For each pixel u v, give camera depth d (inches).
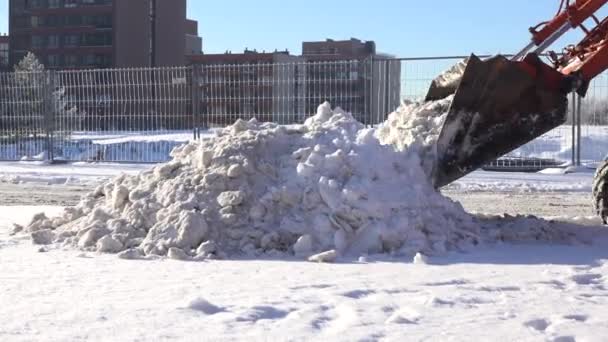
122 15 3289.9
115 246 278.5
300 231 276.8
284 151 309.0
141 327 173.9
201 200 287.6
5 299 200.5
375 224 275.7
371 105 646.5
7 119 796.6
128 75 748.0
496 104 301.7
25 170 697.0
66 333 169.0
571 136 635.5
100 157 759.1
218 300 200.2
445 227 289.6
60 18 3348.9
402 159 301.9
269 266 250.2
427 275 234.2
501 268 245.4
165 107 730.8
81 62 3326.8
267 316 185.3
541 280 226.5
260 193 289.4
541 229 304.7
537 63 301.4
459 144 303.4
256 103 697.6
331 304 196.4
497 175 612.1
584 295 207.8
